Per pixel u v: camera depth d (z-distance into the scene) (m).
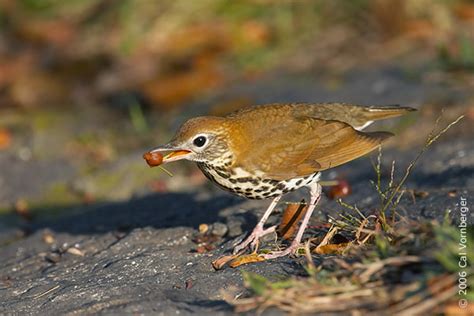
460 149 12.00
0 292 9.02
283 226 9.53
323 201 10.62
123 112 17.06
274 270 8.20
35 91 18.58
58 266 9.95
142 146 15.09
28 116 17.14
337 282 7.26
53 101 18.27
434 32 17.38
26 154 15.30
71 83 18.80
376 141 9.47
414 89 14.97
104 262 9.46
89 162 14.78
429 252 7.33
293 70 17.41
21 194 14.01
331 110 10.05
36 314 8.09
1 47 20.55
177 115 16.25
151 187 13.48
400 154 12.50
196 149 9.15
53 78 19.05
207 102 16.59
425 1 17.86
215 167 9.27
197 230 10.12
